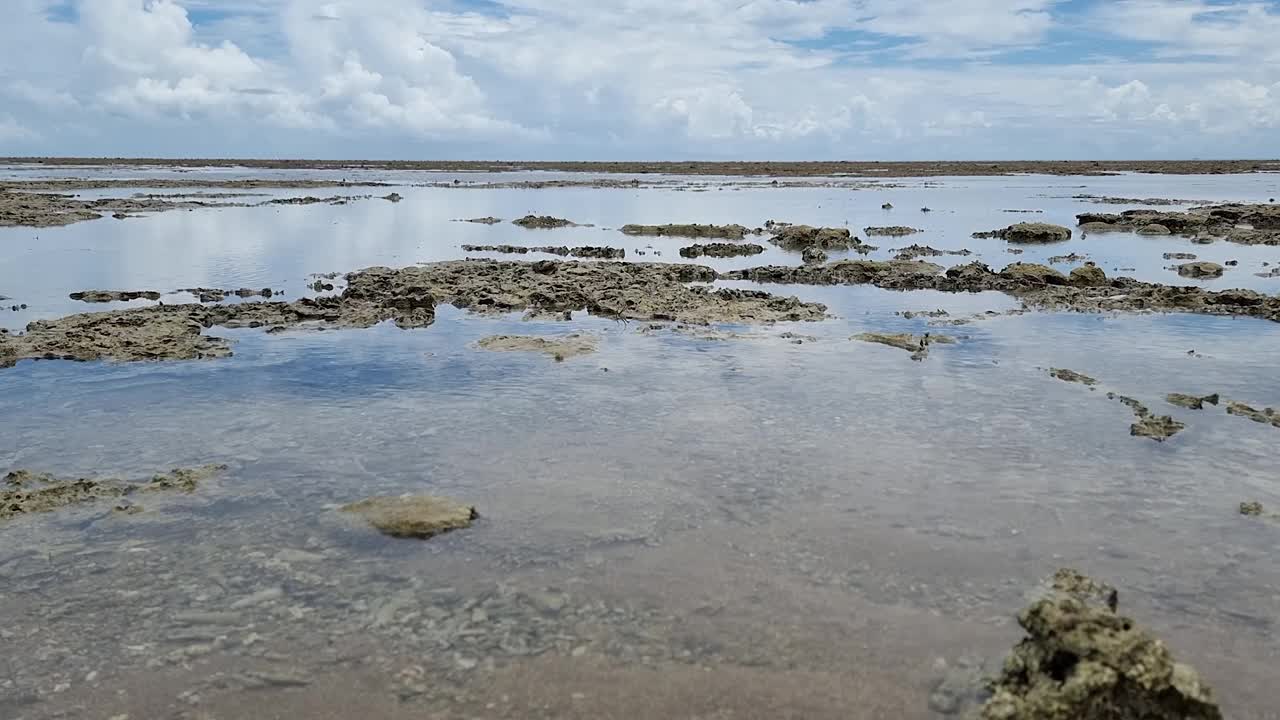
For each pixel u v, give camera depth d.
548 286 26.17
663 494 11.11
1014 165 192.62
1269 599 8.60
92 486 11.21
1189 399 14.70
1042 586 8.84
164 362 17.64
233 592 8.77
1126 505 10.75
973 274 29.86
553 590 8.79
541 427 13.69
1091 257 36.44
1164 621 8.23
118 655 7.71
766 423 13.85
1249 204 62.28
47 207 55.06
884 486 11.33
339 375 16.73
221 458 12.33
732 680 7.34
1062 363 17.72
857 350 18.91
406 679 7.37
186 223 49.72
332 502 10.88
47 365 17.36
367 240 42.69
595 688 7.23
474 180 118.25
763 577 9.04
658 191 91.88
